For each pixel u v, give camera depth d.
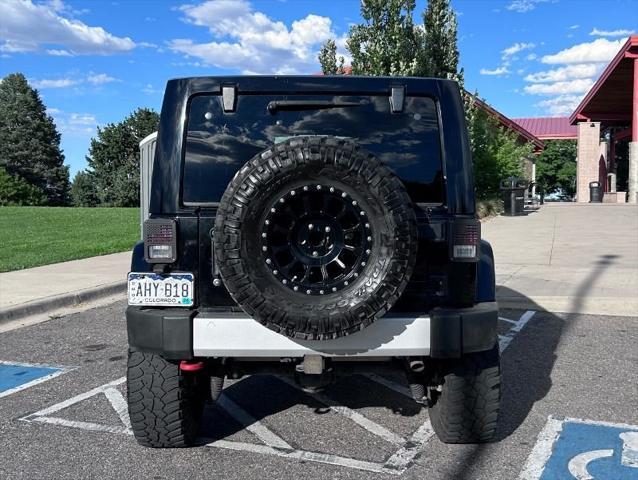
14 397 4.86
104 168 64.19
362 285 3.15
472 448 3.80
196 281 3.44
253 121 3.59
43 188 67.12
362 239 3.17
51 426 4.24
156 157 3.56
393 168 3.57
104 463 3.64
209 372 3.69
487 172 21.53
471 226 3.45
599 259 10.84
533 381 5.10
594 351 5.98
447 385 3.64
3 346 6.44
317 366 3.36
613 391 4.83
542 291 8.34
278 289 3.16
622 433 4.01
